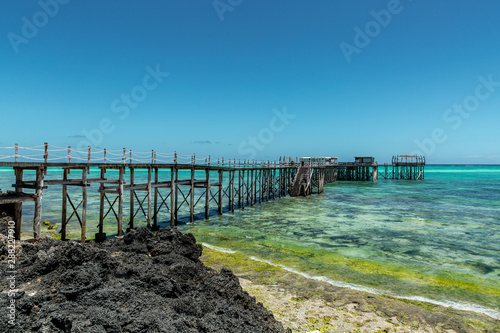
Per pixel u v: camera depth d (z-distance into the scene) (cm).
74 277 714
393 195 4641
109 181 1834
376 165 7469
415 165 8588
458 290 1184
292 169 5009
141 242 1263
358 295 1102
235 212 3138
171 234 1287
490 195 4600
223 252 1638
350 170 8194
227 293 802
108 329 547
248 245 1819
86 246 827
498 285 1251
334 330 872
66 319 558
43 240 1109
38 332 547
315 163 5025
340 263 1491
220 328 610
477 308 1035
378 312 980
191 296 776
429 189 5622
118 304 661
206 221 2639
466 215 2933
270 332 683
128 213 2920
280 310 983
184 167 2466
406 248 1803
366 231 2244
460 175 11650
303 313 965
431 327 899
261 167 3797
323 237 2056
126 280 772
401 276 1325
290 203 3822
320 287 1176
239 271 1344
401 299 1101
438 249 1784
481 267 1482
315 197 4438
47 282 725
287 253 1656
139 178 7256
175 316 633
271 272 1334
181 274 909
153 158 2136
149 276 793
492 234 2158
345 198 4288
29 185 1448
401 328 890
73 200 3712
